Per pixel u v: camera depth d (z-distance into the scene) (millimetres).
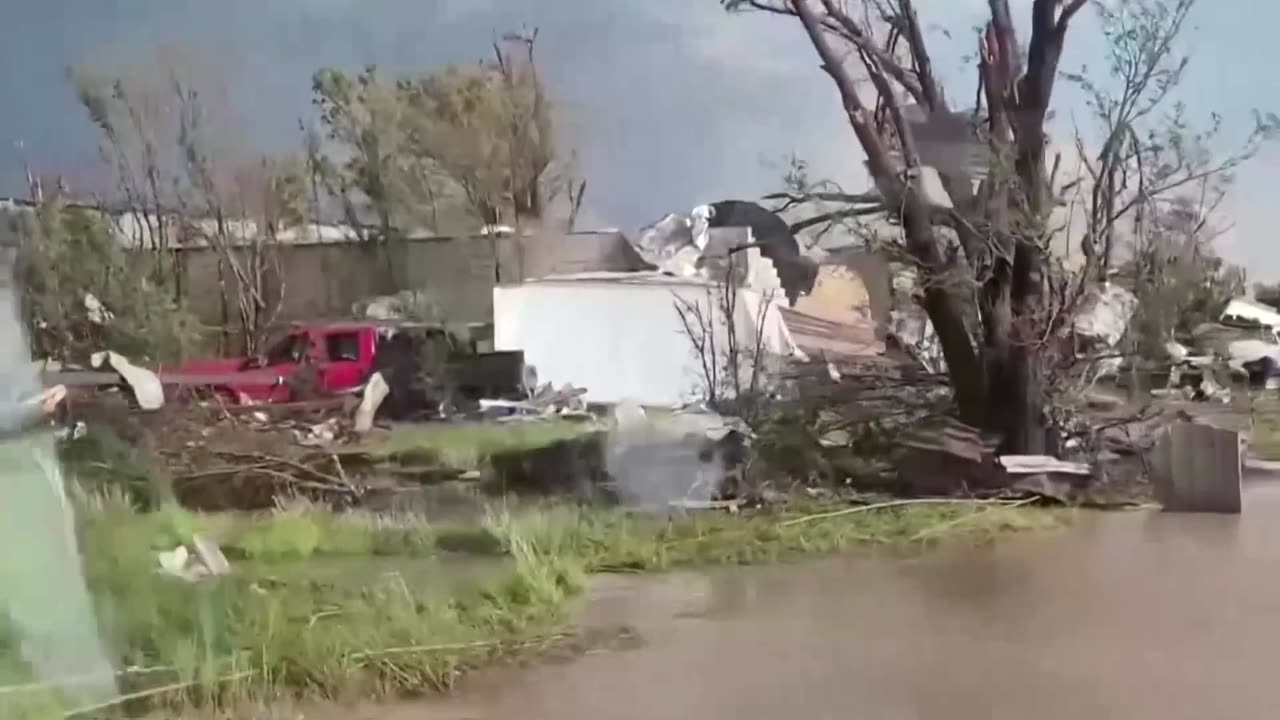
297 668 37031
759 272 44281
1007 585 40156
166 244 43969
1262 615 38531
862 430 44375
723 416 44156
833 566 41375
